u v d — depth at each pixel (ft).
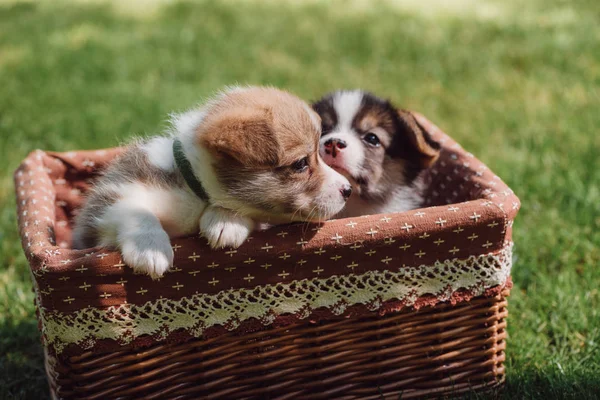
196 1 11.77
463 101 7.43
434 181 4.67
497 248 4.00
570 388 4.18
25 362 4.52
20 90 7.67
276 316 3.91
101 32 9.97
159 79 8.18
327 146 4.48
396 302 3.97
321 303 3.93
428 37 9.52
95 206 4.06
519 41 9.16
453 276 3.98
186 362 3.92
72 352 3.82
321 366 4.02
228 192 3.90
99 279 3.76
